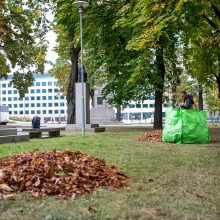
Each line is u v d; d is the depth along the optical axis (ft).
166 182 22.25
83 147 40.83
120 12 54.08
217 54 81.05
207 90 148.05
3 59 108.99
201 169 26.84
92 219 15.01
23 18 108.99
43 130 62.13
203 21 49.78
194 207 16.85
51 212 15.96
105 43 77.00
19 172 21.09
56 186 19.74
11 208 16.69
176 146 42.70
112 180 21.74
